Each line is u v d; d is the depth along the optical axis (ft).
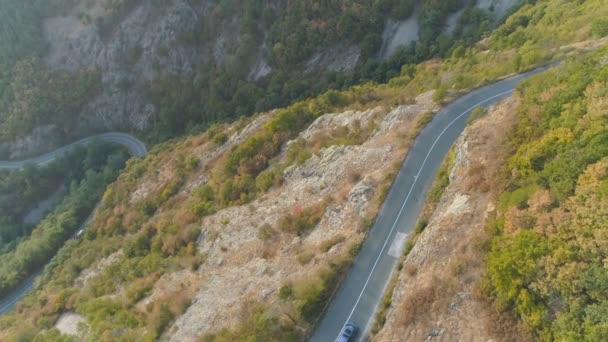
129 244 254.06
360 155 200.03
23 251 353.92
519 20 303.27
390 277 146.41
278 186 216.95
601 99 125.29
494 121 166.61
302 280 151.12
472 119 183.11
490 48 294.05
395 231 159.94
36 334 228.02
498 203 127.24
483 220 129.08
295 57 431.43
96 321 197.57
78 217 379.35
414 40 409.08
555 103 140.36
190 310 172.04
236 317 152.87
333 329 137.39
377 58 416.87
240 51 453.99
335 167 201.67
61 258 314.35
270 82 438.81
